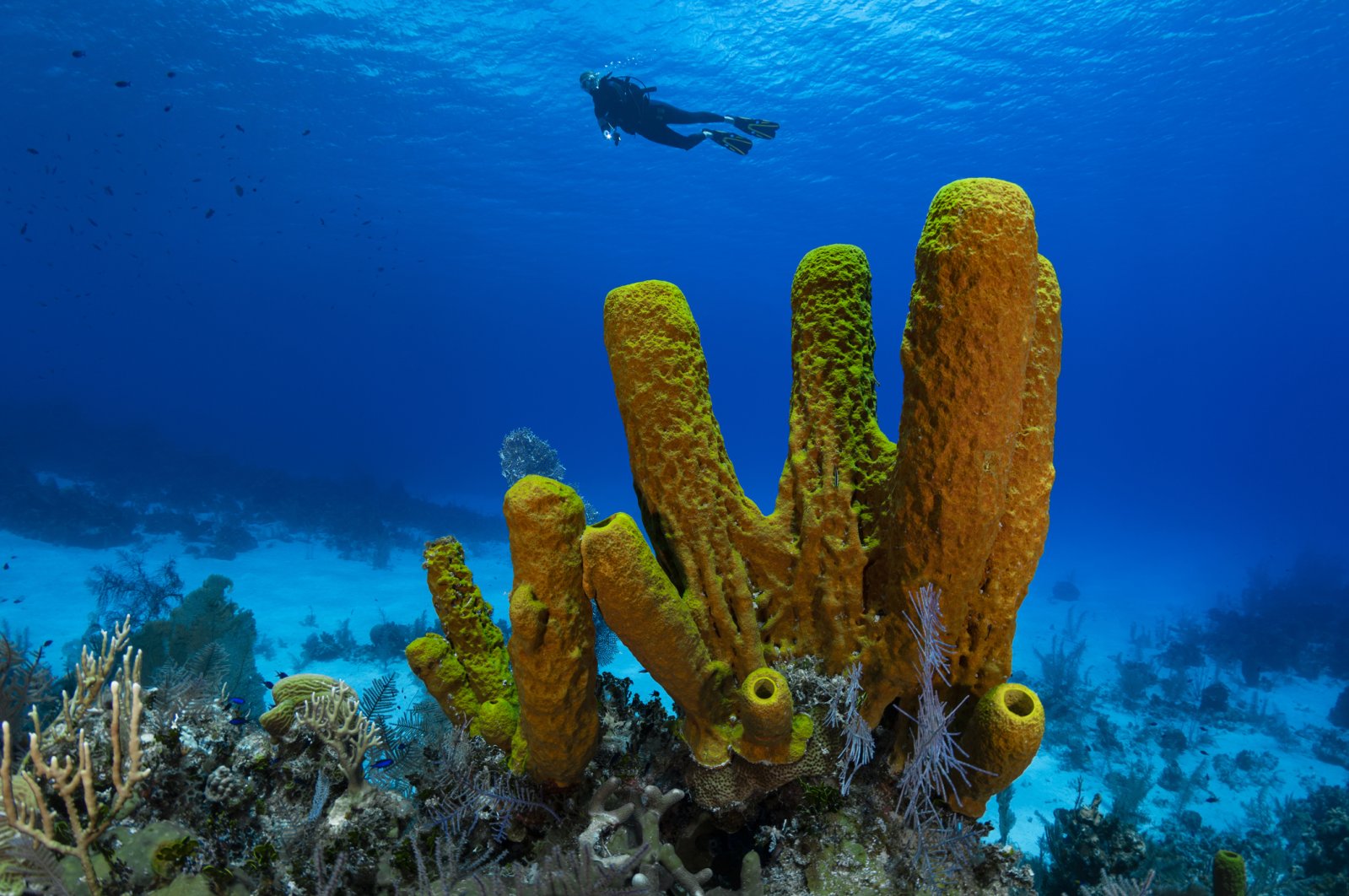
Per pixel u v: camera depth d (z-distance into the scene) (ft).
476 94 124.77
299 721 8.36
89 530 70.69
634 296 7.73
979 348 5.88
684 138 59.16
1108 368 409.08
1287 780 37.60
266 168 157.79
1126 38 106.01
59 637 44.86
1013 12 100.53
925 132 137.80
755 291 274.36
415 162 149.79
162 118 136.67
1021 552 6.94
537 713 7.09
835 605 7.84
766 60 115.44
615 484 204.74
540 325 346.33
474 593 8.81
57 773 6.40
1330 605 77.36
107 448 114.11
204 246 225.15
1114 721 44.57
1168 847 22.81
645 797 8.22
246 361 384.06
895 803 8.33
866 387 8.21
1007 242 5.70
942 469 6.27
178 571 63.21
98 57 114.73
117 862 7.00
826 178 159.33
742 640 7.87
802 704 8.07
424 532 91.25
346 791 8.24
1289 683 55.57
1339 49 107.86
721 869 9.87
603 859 7.15
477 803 8.24
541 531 6.61
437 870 7.53
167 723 8.70
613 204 170.19
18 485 76.07
